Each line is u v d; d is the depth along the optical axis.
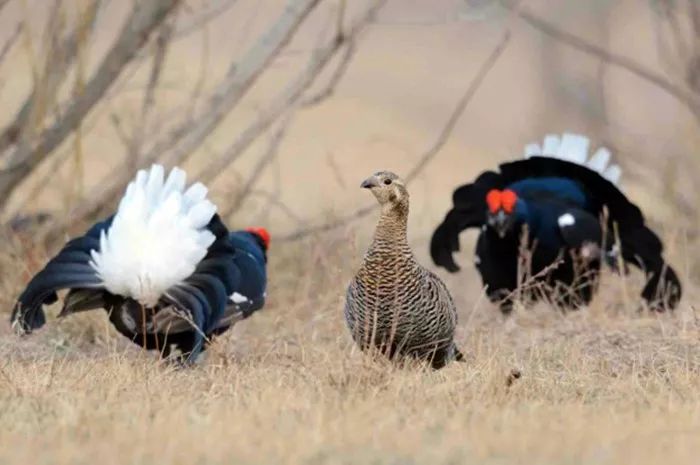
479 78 22.98
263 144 38.84
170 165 21.70
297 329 18.09
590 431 11.13
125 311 15.43
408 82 55.03
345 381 13.41
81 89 21.44
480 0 24.09
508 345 17.28
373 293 14.41
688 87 27.44
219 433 10.80
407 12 60.97
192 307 15.12
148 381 13.58
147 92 22.48
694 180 26.38
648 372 15.21
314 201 32.38
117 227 15.11
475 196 20.45
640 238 20.16
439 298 14.62
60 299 18.73
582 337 17.45
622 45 52.34
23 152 21.48
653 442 10.72
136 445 10.45
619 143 30.45
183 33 22.75
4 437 10.89
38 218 21.56
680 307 20.56
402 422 11.52
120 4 33.50
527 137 42.72
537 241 19.50
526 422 11.49
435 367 15.00
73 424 11.16
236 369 14.38
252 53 21.75
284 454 10.24
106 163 29.44
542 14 47.94
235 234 16.86
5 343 17.22
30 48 21.58
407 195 14.43
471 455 10.26
